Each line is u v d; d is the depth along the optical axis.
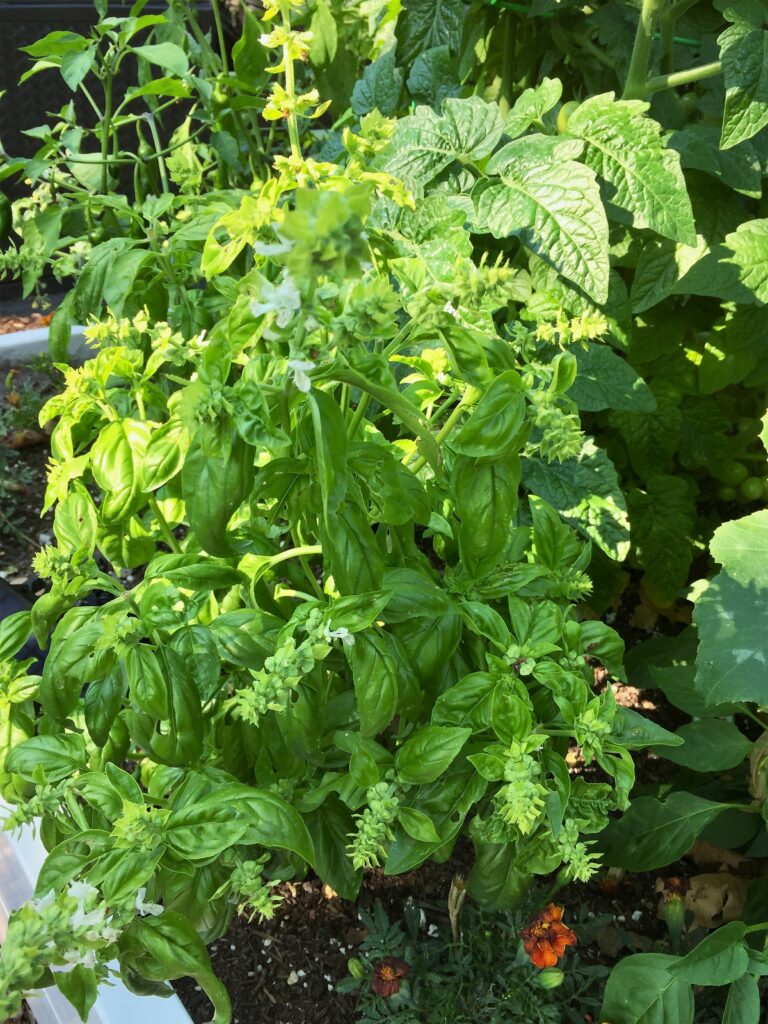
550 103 0.66
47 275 1.63
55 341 0.82
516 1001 0.56
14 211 0.99
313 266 0.29
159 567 0.48
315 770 0.54
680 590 0.83
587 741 0.45
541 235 0.59
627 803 0.47
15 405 1.08
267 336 0.35
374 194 0.59
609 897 0.67
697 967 0.52
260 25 0.91
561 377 0.43
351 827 0.53
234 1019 0.59
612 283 0.71
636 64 0.67
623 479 0.90
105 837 0.42
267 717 0.50
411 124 0.66
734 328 0.75
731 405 0.92
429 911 0.64
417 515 0.45
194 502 0.39
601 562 0.80
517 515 0.68
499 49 0.91
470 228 0.65
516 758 0.42
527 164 0.60
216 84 0.95
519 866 0.49
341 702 0.52
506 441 0.41
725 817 0.66
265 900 0.42
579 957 0.63
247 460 0.39
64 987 0.41
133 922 0.41
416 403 0.50
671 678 0.68
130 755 0.65
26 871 0.57
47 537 0.97
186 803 0.45
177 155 0.88
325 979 0.61
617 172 0.61
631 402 0.67
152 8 1.54
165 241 0.80
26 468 1.06
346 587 0.42
